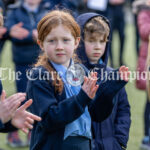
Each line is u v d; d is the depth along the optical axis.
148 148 8.98
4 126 4.64
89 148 5.23
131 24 34.81
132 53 22.16
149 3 11.08
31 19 9.63
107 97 5.17
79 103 4.68
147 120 9.33
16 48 9.32
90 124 5.25
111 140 5.86
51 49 5.02
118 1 17.75
